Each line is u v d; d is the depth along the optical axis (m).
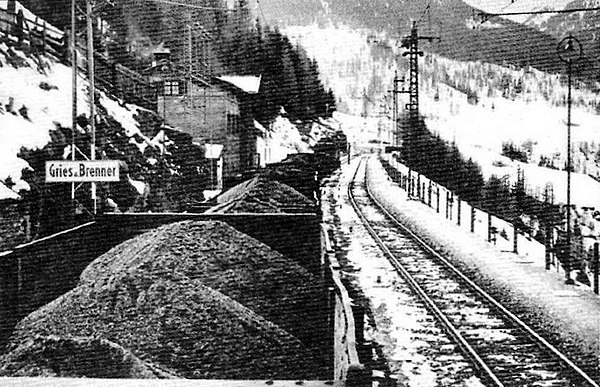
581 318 13.99
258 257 16.84
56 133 24.50
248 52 76.81
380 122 146.38
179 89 44.50
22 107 24.25
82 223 21.20
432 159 54.38
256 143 55.91
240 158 48.41
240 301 14.62
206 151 39.50
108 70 38.56
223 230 17.27
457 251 23.30
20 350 10.84
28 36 29.97
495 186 41.78
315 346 14.23
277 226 19.84
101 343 10.88
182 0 56.66
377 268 19.95
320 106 101.75
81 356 10.67
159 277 13.55
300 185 43.56
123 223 19.62
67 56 33.34
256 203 29.59
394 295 16.27
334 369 9.52
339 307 9.77
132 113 35.25
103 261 16.91
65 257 16.44
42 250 14.95
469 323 13.67
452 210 36.31
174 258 15.16
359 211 35.22
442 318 13.60
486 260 21.38
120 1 52.78
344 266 20.12
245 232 19.78
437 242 25.69
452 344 12.27
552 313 14.52
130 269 13.88
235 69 76.00
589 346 12.19
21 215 18.72
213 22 74.25
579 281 18.16
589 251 22.94
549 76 164.25
